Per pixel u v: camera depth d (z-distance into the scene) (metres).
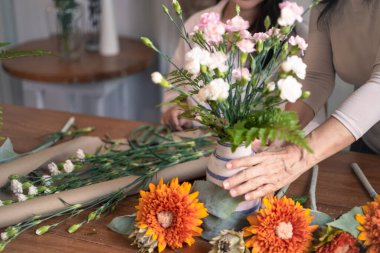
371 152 1.78
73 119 1.74
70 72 2.53
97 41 2.88
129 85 3.16
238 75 0.96
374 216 0.98
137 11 3.05
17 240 1.12
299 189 1.30
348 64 1.54
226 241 1.00
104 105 3.20
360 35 1.45
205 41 1.02
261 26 1.74
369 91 1.17
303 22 1.73
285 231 0.99
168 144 1.44
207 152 1.38
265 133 0.92
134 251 1.08
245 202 1.09
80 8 2.72
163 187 1.07
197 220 1.05
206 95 0.95
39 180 1.28
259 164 1.08
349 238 0.98
